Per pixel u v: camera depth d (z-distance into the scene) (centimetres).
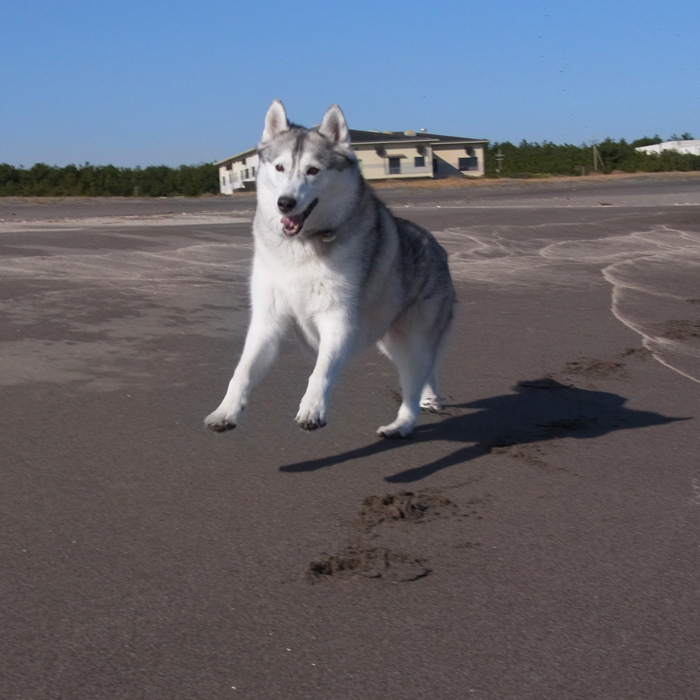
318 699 115
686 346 326
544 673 122
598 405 249
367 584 144
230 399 189
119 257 504
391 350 230
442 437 219
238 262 506
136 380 255
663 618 136
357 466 196
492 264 538
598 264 545
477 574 149
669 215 888
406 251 221
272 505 174
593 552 157
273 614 135
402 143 2677
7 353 278
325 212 201
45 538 157
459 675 121
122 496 175
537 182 2003
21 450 197
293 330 213
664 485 189
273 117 215
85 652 124
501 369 288
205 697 115
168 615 133
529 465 200
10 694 114
